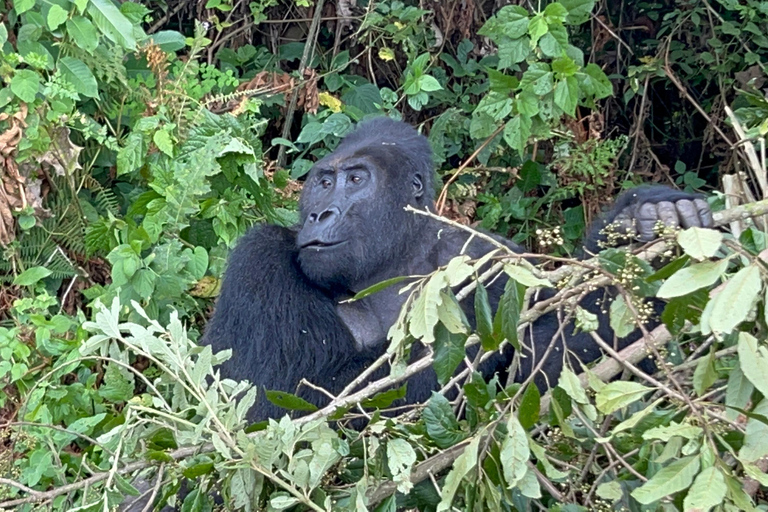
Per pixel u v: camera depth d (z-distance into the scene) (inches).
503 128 263.3
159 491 163.6
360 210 200.7
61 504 171.6
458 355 136.3
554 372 186.9
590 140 288.5
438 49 326.6
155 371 226.5
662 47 327.6
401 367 145.3
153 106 257.4
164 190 239.3
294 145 317.4
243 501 136.8
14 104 232.5
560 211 307.6
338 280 199.2
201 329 251.3
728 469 116.6
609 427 152.9
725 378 149.3
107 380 152.9
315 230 196.1
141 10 253.9
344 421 163.6
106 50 250.1
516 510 145.3
